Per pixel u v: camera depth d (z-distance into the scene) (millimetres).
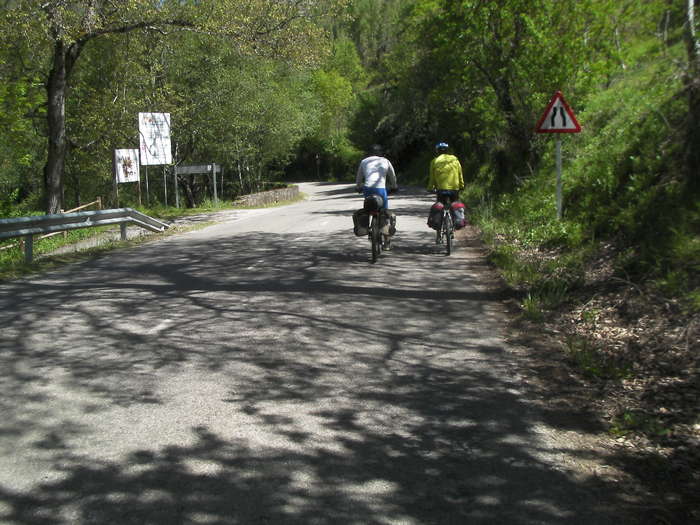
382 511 3164
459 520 3094
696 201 7090
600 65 14594
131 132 28000
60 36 17984
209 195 49062
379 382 4980
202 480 3451
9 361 5418
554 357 5566
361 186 10602
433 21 18828
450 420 4273
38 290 8508
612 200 9477
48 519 3076
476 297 7906
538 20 15867
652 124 9570
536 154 17281
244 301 7691
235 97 35938
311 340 6086
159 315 7016
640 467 3648
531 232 11438
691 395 4496
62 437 3971
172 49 29719
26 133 31062
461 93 24750
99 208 20734
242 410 4406
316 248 12266
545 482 3469
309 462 3664
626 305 6379
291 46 21359
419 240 13273
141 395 4664
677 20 9281
